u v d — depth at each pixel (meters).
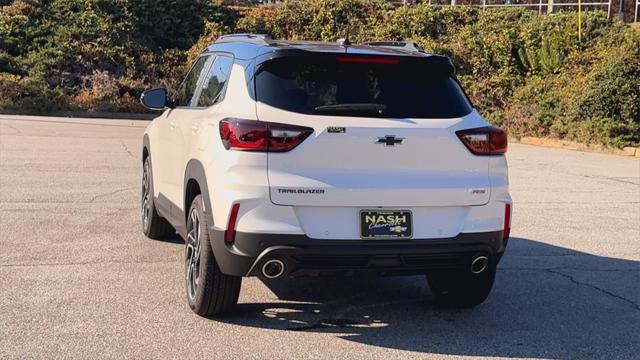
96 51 29.75
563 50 28.14
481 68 29.67
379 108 4.84
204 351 4.66
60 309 5.36
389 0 36.34
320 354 4.70
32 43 29.88
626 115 20.88
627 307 5.98
